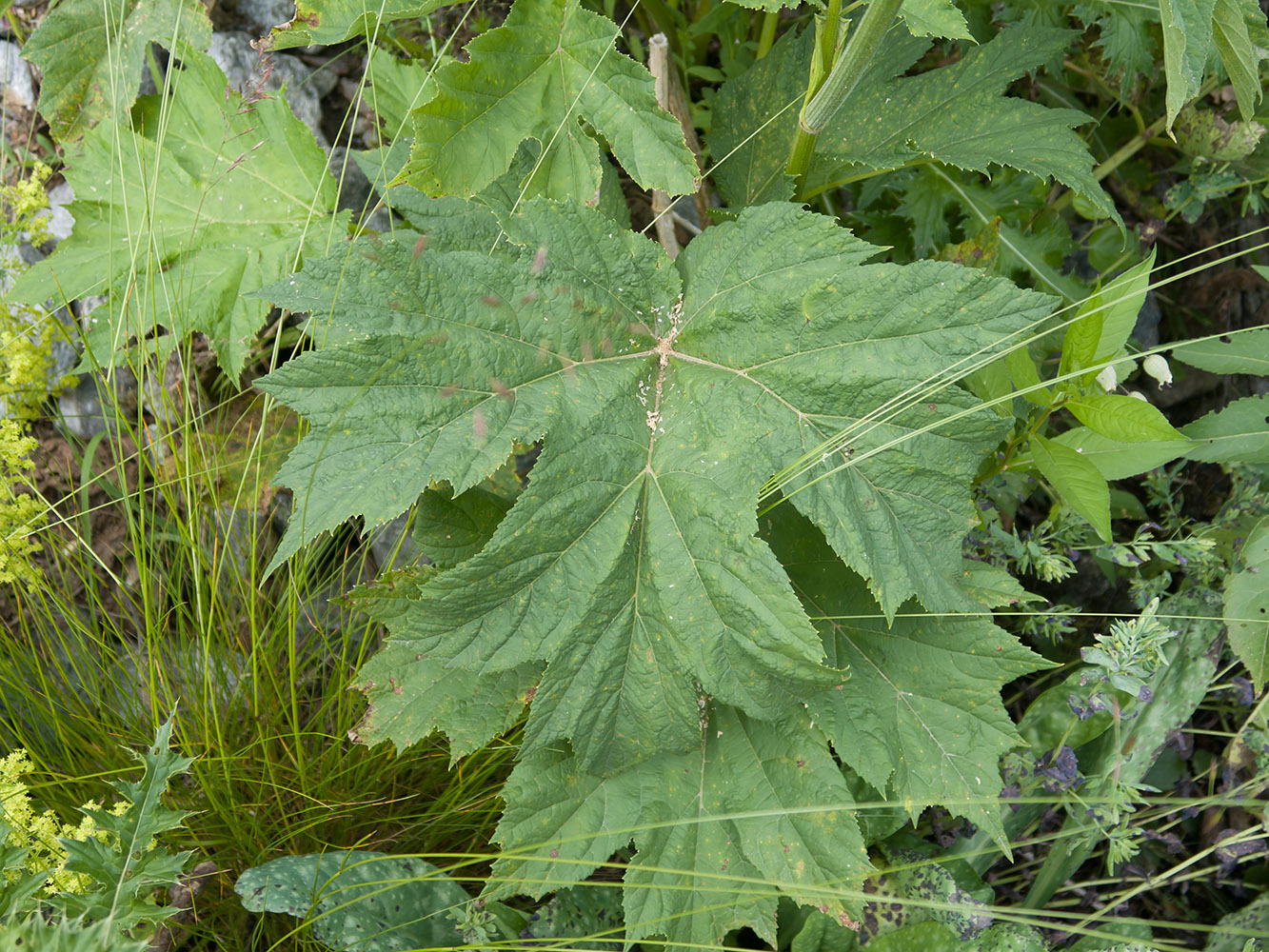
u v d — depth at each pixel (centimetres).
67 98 109
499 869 96
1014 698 111
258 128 107
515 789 97
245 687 107
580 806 97
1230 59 98
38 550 110
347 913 99
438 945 100
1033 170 103
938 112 107
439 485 100
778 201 99
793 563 102
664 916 96
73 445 114
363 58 118
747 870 97
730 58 117
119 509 114
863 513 94
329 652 110
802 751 98
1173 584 114
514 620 92
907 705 99
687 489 94
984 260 109
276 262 106
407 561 112
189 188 108
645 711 95
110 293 105
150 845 91
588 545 94
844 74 96
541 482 93
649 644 94
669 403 97
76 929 83
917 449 94
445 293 94
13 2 117
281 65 116
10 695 109
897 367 94
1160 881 103
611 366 97
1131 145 119
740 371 96
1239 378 122
